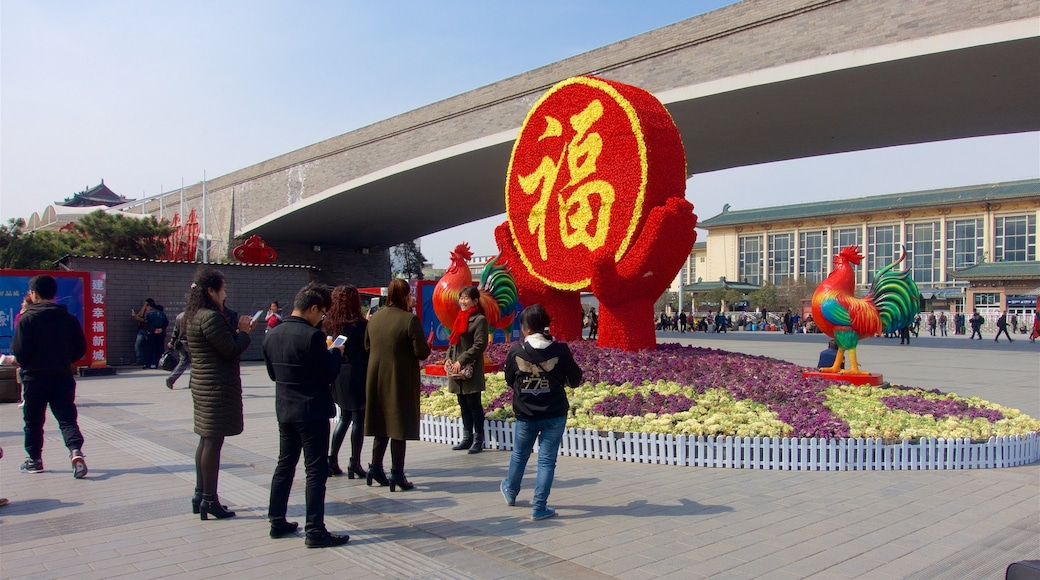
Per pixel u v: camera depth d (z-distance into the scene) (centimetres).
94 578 423
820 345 2855
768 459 697
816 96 2120
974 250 5662
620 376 935
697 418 744
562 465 712
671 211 1076
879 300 1016
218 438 538
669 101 2219
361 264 4994
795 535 502
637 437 723
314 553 469
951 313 5234
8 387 873
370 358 620
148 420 984
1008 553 470
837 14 1897
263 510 565
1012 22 1628
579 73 2486
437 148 2983
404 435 607
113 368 1630
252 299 1975
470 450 775
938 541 492
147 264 1823
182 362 1353
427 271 6438
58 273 1529
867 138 2620
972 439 711
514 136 2653
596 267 1062
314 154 3572
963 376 1639
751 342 3128
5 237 3036
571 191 1193
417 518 541
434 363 1198
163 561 453
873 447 700
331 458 674
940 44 1727
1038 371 1766
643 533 504
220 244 4162
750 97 2133
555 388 542
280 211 3738
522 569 438
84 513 555
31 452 683
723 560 452
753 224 6838
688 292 6612
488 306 1157
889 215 6041
